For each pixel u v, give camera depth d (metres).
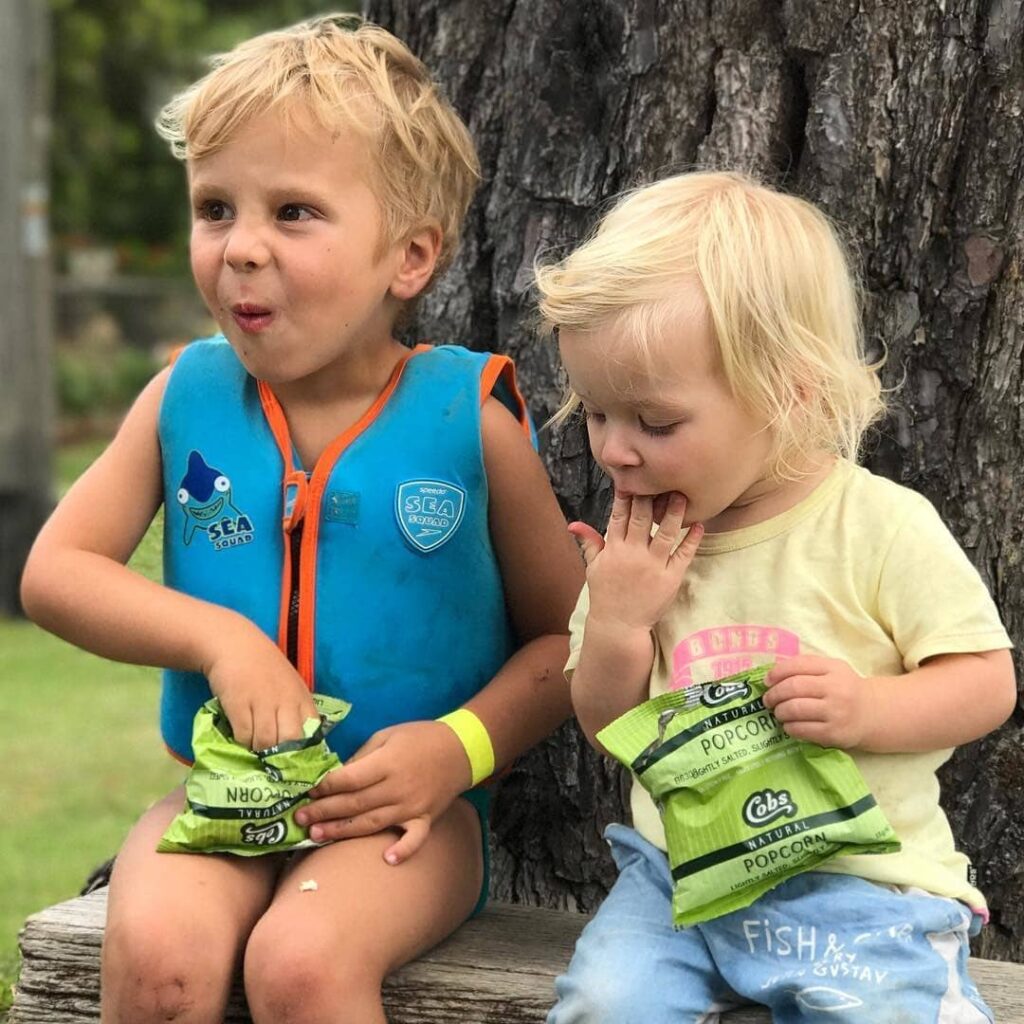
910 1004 1.89
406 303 2.45
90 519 2.36
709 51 2.55
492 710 2.30
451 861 2.24
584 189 2.67
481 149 2.78
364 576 2.30
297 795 2.15
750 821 1.94
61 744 5.50
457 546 2.33
